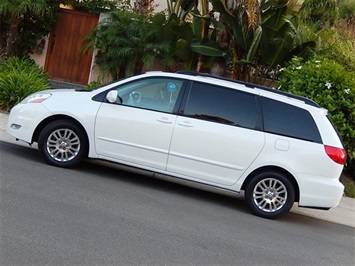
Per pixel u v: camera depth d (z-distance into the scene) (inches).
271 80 532.4
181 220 267.9
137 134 316.5
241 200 354.0
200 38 518.6
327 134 311.9
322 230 315.6
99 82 538.0
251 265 222.5
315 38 506.3
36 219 227.5
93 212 250.8
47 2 560.7
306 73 430.9
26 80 478.9
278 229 293.4
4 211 229.9
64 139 324.2
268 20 500.7
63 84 581.0
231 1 485.1
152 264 201.8
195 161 312.7
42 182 284.4
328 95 414.3
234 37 501.7
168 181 363.3
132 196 295.7
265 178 311.0
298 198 311.0
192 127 312.8
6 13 535.8
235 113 316.5
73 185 291.3
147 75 327.9
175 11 546.6
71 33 586.9
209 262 215.6
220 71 559.8
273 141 309.9
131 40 511.5
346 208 385.4
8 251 190.9
